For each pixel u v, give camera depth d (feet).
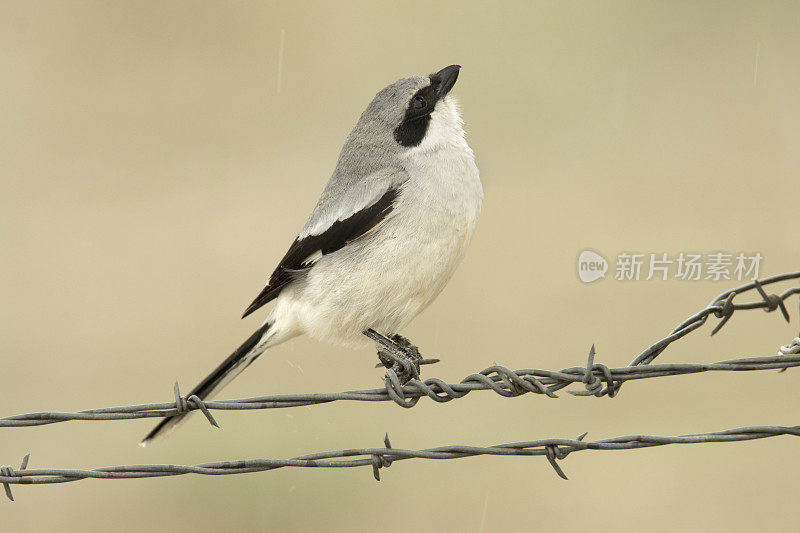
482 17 68.18
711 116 58.49
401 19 68.95
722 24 66.18
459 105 26.58
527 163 54.70
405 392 20.54
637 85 60.59
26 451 39.09
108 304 46.73
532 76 62.08
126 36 68.74
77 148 56.95
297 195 52.95
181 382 41.78
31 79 62.75
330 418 39.81
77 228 51.44
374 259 24.34
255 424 40.11
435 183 24.43
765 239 47.42
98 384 41.96
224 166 56.44
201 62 65.36
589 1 69.92
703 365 20.39
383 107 25.76
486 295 45.44
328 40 66.49
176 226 51.34
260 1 70.18
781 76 61.93
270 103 60.59
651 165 54.80
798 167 54.34
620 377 20.39
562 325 43.14
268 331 26.40
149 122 59.26
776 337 42.22
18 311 46.32
